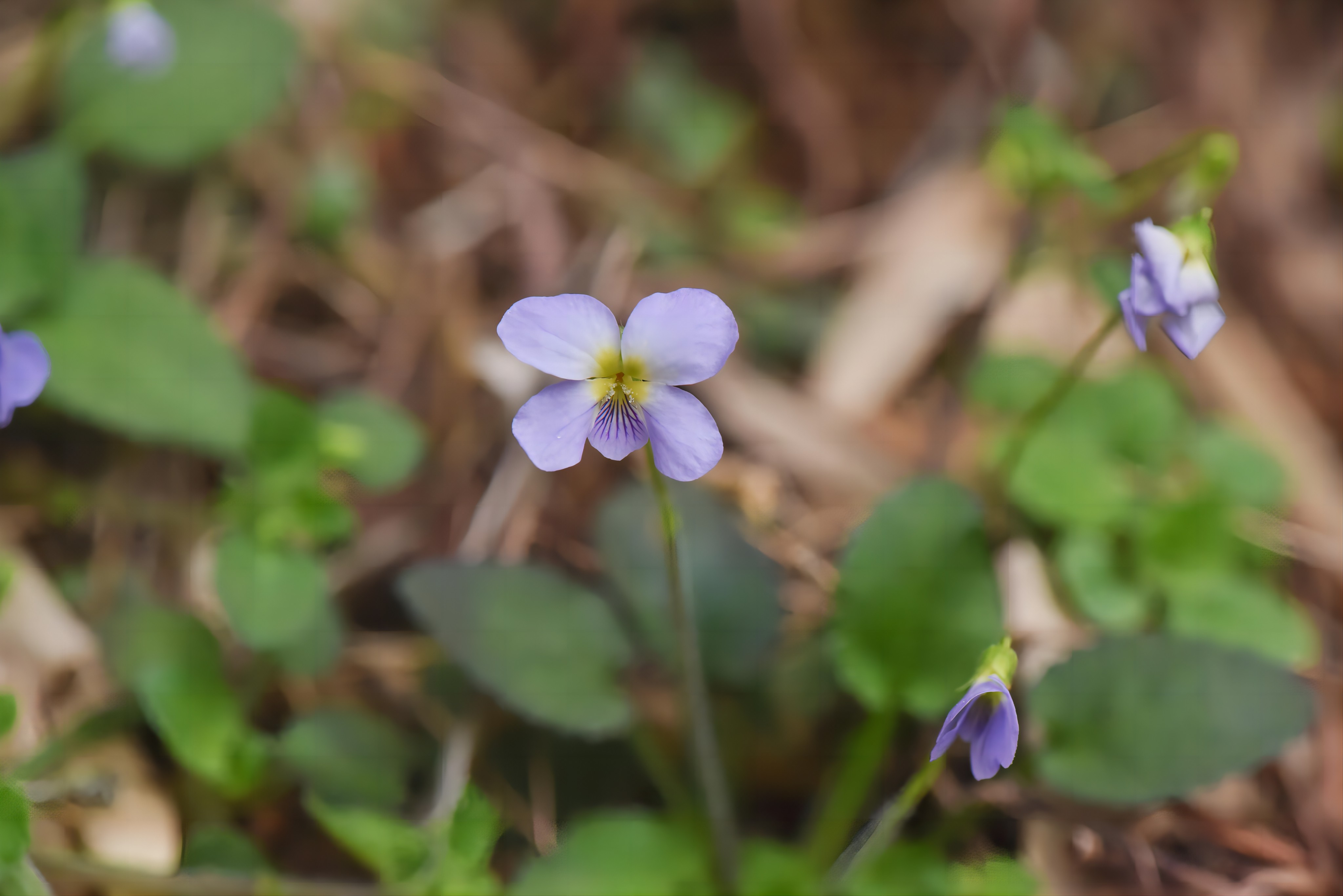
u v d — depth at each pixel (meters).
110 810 0.38
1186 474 0.42
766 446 0.43
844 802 0.39
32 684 0.39
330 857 0.39
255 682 0.39
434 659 0.40
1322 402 0.46
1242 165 0.48
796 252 0.46
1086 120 0.48
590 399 0.35
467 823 0.37
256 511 0.39
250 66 0.43
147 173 0.43
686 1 0.48
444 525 0.42
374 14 0.46
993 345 0.44
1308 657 0.40
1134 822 0.39
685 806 0.39
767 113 0.47
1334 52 0.49
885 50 0.48
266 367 0.43
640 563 0.40
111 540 0.40
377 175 0.45
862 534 0.39
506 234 0.45
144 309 0.40
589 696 0.38
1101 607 0.41
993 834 0.39
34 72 0.43
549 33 0.47
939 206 0.46
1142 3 0.49
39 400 0.40
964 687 0.36
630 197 0.46
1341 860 0.40
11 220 0.40
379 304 0.43
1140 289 0.38
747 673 0.39
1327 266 0.47
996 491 0.42
